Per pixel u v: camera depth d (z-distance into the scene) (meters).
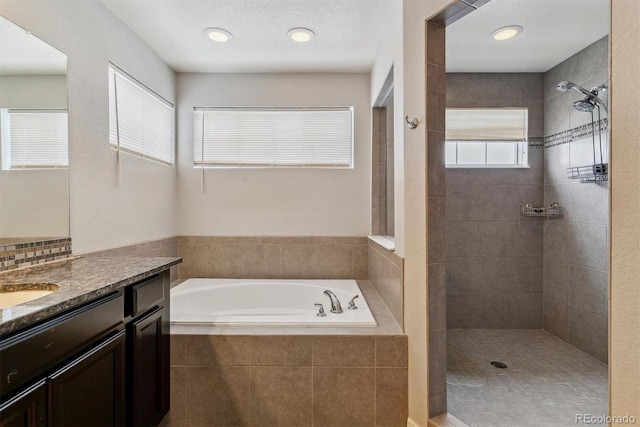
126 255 2.06
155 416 1.45
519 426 1.54
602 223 2.22
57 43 1.54
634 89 0.86
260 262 2.83
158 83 2.52
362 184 2.85
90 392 1.04
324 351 1.65
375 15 1.99
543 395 1.80
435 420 1.51
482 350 2.37
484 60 2.52
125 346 1.23
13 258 1.33
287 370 1.65
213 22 2.06
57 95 1.54
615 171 0.90
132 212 2.18
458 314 2.78
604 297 2.20
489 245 2.77
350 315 1.88
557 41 2.24
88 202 1.75
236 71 2.80
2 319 0.76
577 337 2.40
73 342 0.96
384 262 2.16
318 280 2.77
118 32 2.01
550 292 2.67
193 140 2.83
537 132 2.72
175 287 2.51
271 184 2.84
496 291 2.77
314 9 1.93
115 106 2.00
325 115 2.85
